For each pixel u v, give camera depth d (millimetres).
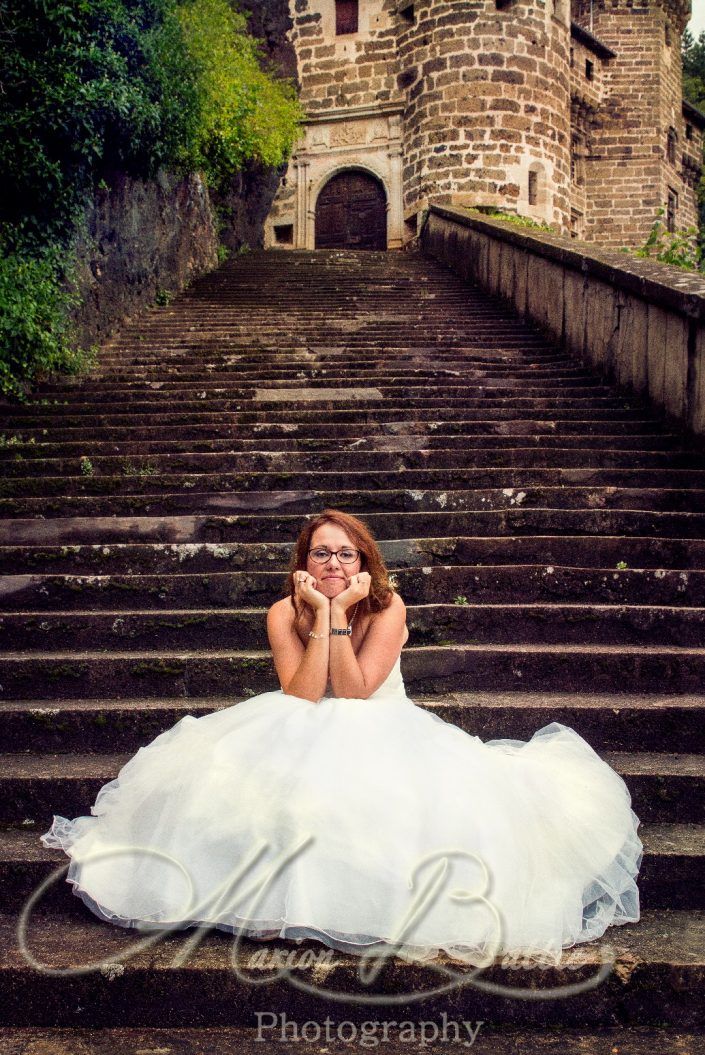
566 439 7562
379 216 25625
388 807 2742
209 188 19172
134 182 13000
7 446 7477
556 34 23781
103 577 5129
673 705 3992
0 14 9070
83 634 4730
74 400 9148
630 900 3006
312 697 3121
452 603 5086
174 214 15133
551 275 11594
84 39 10133
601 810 3029
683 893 3160
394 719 3004
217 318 12805
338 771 2793
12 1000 2693
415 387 9141
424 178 23484
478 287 15516
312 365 10117
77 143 9836
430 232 20109
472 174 22859
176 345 11141
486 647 4508
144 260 13477
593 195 28984
